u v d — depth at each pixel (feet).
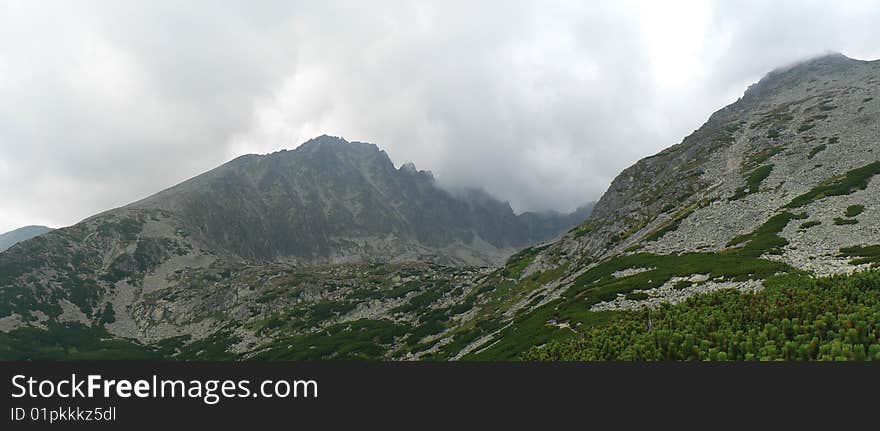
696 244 252.21
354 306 512.63
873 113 381.19
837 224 201.77
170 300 626.23
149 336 542.16
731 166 393.50
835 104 458.09
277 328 490.49
